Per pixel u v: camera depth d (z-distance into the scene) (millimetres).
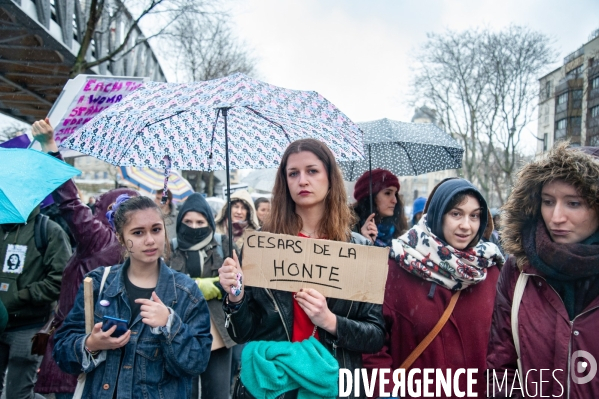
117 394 2549
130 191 4566
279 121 2963
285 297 2482
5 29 9078
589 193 2127
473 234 2947
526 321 2287
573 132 23297
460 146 5176
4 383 4141
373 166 5512
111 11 12680
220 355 4074
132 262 2818
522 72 24562
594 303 2143
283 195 2660
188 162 3107
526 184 2322
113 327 2451
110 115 2594
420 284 2980
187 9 11844
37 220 4152
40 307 4133
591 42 22344
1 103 15711
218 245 4512
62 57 11102
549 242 2172
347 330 2342
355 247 2396
